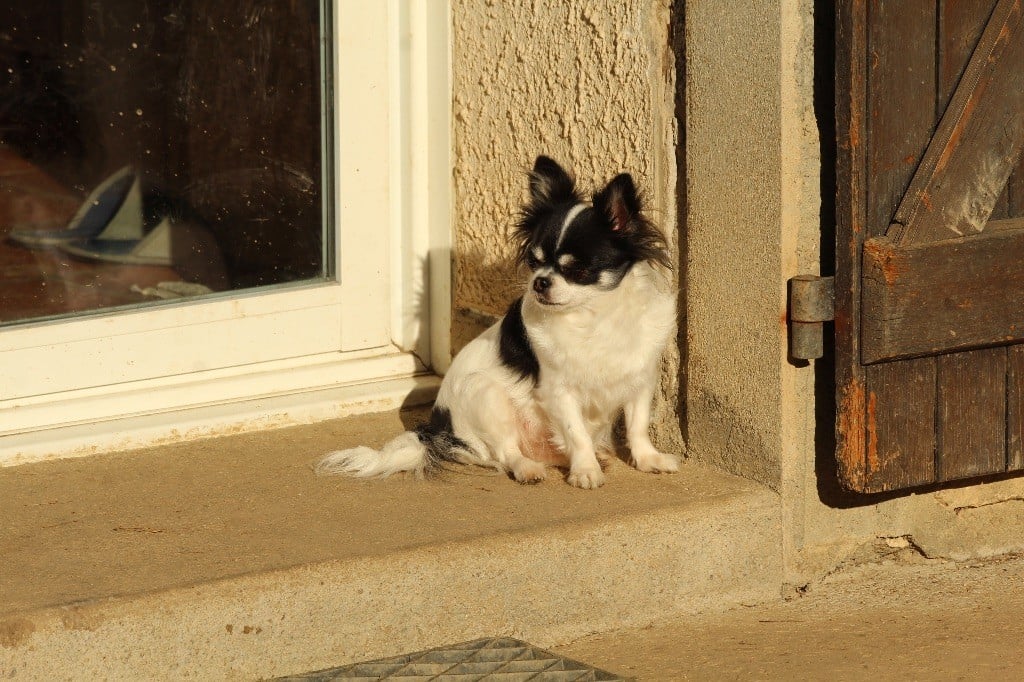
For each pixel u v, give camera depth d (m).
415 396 5.93
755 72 4.50
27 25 5.17
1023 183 4.62
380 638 4.04
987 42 4.43
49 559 4.02
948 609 4.64
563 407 5.11
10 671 3.56
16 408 5.18
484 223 5.86
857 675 3.93
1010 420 4.78
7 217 5.25
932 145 4.43
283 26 5.62
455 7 5.81
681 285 5.02
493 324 5.78
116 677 3.69
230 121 5.60
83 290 5.44
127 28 5.36
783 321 4.58
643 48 4.92
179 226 5.59
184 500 4.64
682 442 5.18
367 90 5.76
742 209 4.66
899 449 4.59
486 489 4.84
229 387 5.57
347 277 5.85
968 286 4.51
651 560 4.47
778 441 4.67
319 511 4.52
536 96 5.47
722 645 4.25
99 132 5.38
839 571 4.92
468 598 4.16
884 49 4.33
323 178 5.80
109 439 5.19
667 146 4.96
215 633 3.79
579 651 4.23
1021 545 5.26
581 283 4.87
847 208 4.40
